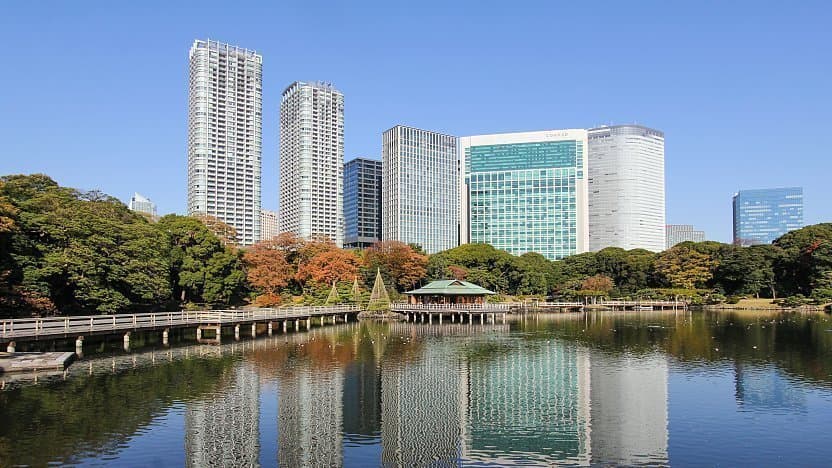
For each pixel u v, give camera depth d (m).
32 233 59.00
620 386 45.38
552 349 65.44
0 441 30.22
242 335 76.69
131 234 70.12
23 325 48.81
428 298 114.88
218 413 36.62
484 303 109.81
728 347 65.75
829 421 35.31
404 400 41.03
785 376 48.53
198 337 70.31
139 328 59.41
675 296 146.38
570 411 38.25
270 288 104.62
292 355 59.16
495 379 48.28
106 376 45.88
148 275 69.88
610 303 142.38
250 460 28.83
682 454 29.97
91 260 60.12
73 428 32.50
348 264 117.88
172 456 28.95
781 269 140.75
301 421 35.47
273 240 117.75
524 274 157.12
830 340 70.69
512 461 29.20
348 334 80.69
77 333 52.28
